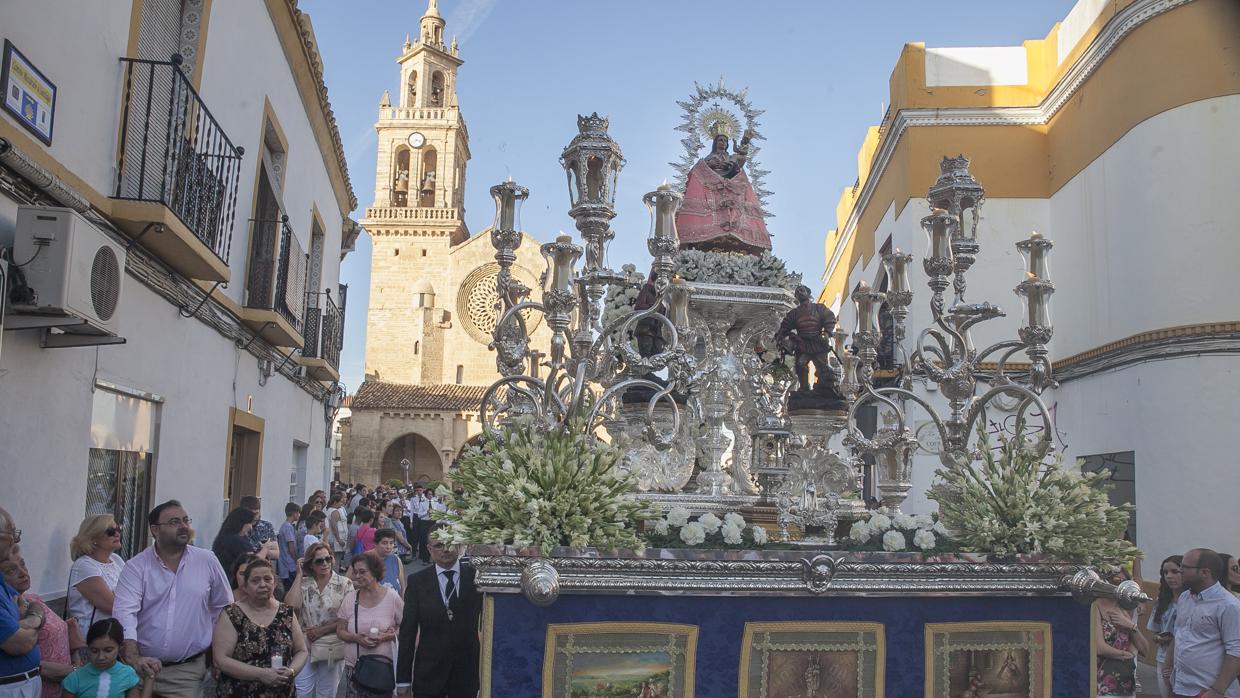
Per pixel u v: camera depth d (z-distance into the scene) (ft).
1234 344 34.22
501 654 14.11
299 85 45.03
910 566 15.72
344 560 56.13
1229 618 16.99
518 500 14.37
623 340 16.88
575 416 15.84
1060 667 16.56
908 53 47.11
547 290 18.37
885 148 51.06
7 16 17.11
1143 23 37.14
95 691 15.60
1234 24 35.14
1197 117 35.40
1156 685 32.14
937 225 19.66
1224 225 34.78
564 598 14.38
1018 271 45.57
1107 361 39.22
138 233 23.25
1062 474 17.53
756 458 19.47
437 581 17.35
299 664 17.53
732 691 14.85
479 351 154.92
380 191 160.56
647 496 19.03
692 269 22.35
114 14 22.30
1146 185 36.86
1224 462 34.01
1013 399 43.78
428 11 170.19
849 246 67.62
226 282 28.99
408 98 167.84
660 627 14.69
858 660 15.48
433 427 144.36
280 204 39.68
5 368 17.89
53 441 19.95
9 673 14.44
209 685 26.86
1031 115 46.24
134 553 25.63
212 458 32.86
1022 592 16.35
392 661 19.38
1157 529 35.86
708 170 24.08
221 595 18.31
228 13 31.09
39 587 19.40
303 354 49.19
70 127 20.08
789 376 23.17
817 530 17.90
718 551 14.82
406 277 157.79
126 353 23.97
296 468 56.49
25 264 17.29
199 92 28.14
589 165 16.38
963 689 15.99
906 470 21.24
